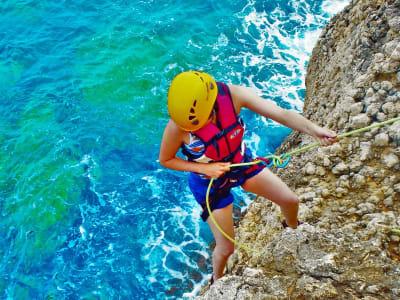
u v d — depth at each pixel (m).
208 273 8.19
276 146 10.27
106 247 8.86
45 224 9.40
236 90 3.21
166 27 13.66
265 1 14.04
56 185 10.05
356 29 6.90
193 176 3.74
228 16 13.77
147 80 12.21
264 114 3.26
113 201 9.67
